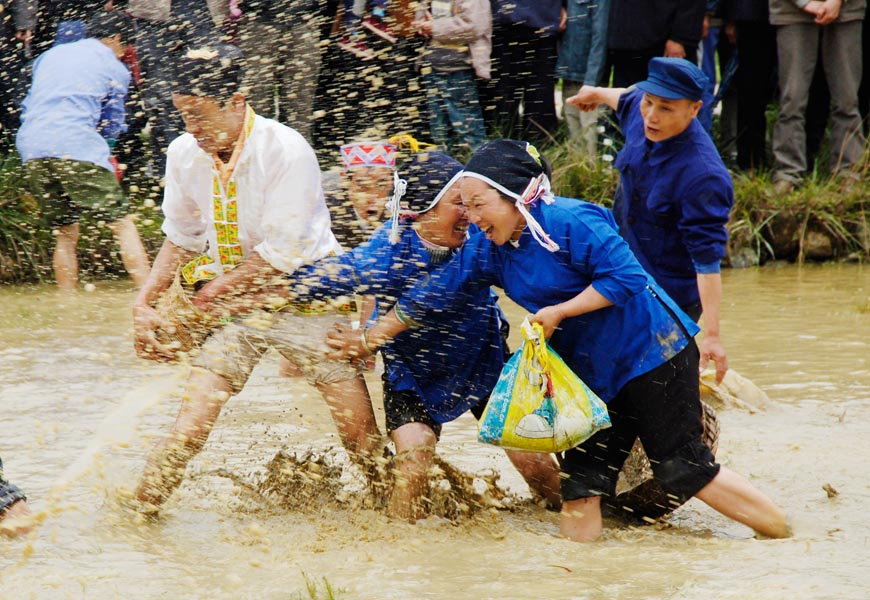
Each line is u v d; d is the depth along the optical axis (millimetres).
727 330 21234
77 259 23344
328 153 20938
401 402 11945
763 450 14117
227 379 12086
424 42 24469
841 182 29844
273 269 11930
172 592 9695
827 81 29438
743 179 29969
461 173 10945
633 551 10859
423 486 11695
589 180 28062
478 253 11305
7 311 21812
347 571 10219
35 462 13359
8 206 24859
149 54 20750
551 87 27312
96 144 20453
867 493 12531
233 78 11633
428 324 11656
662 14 26625
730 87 31141
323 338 12055
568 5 27469
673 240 13891
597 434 11438
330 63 22141
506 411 11078
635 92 14719
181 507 12000
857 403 16312
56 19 23719
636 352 11250
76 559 10484
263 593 9672
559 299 11094
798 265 28984
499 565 10391
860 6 28438
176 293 12352
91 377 17328
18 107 24719
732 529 11875
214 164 11945
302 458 13391
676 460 11398
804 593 9469
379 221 12602
